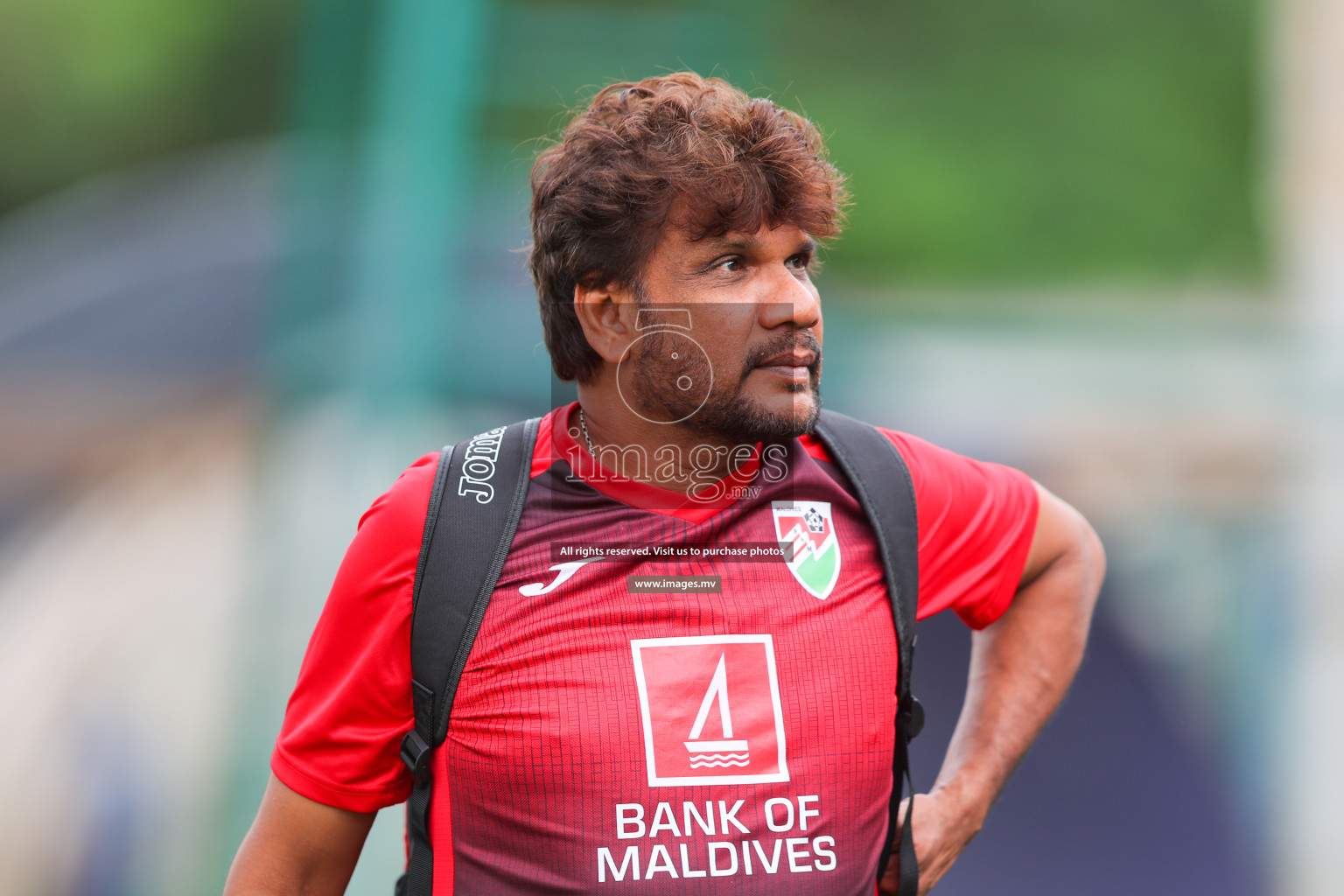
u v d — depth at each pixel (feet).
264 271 84.17
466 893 16.71
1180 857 53.42
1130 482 76.02
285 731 18.07
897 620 17.76
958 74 163.43
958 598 19.52
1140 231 160.76
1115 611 65.82
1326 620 68.39
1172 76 162.61
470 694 16.62
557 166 18.04
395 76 74.90
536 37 76.07
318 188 81.05
